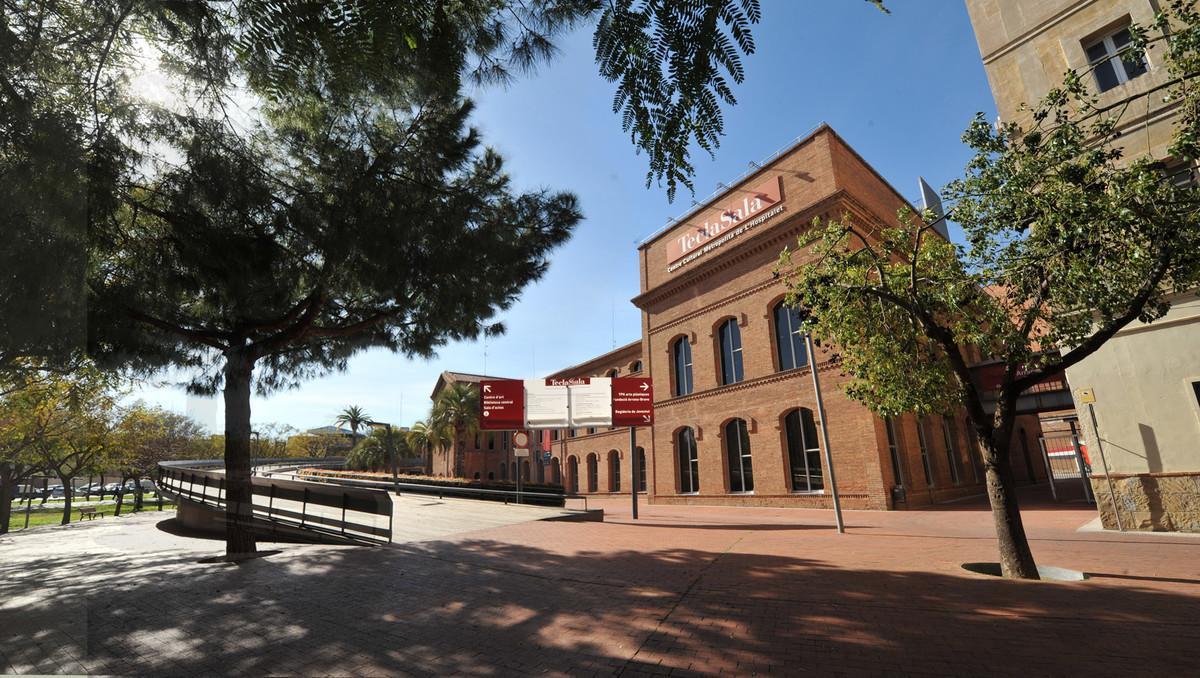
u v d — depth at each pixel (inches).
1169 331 419.2
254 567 327.6
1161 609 220.4
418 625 217.2
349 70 86.7
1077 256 265.6
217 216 254.4
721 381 939.3
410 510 679.7
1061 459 1422.2
